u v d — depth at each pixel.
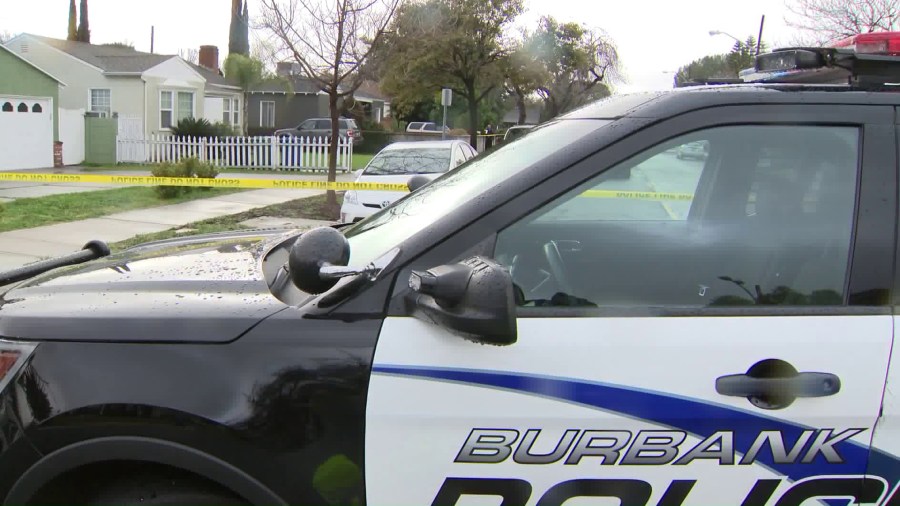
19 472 2.05
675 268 2.19
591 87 35.03
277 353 1.98
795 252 2.14
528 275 2.16
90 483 2.15
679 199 2.41
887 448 1.95
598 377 1.93
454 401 1.94
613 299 2.14
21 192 15.34
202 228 12.08
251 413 1.96
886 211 2.08
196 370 1.99
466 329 1.80
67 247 9.84
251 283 2.33
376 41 15.20
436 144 12.02
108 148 24.09
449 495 1.97
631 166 2.12
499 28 28.64
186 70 30.09
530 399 1.94
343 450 1.97
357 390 1.96
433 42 22.55
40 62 28.36
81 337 2.07
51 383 2.03
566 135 2.26
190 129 25.92
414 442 1.96
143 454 1.99
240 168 23.78
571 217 2.41
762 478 1.94
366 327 1.99
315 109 40.91
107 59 28.77
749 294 2.12
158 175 16.08
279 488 1.98
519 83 30.56
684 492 1.95
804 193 2.20
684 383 1.93
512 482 1.96
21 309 2.23
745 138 2.16
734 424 1.94
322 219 13.88
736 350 1.95
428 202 2.56
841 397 1.93
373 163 11.59
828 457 1.95
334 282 2.06
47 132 22.31
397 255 2.05
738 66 31.83
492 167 2.41
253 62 36.34
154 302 2.17
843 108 2.13
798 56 2.43
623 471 1.95
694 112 2.13
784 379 1.93
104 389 1.99
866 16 20.94
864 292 2.03
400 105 32.84
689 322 2.00
